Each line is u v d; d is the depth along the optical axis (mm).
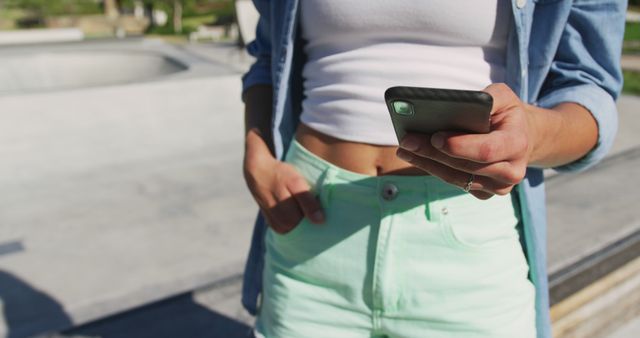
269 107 1209
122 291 2279
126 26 24156
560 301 2102
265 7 1154
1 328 2029
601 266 2271
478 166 667
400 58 908
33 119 4301
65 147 4133
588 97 886
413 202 903
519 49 897
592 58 930
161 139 4457
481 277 912
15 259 2586
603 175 3426
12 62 7402
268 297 1079
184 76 5488
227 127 4793
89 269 2475
